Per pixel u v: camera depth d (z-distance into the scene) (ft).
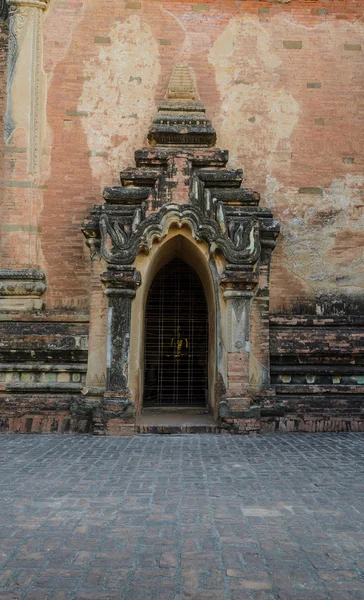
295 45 44.21
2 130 44.78
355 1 44.65
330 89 43.88
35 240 41.19
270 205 42.50
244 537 15.96
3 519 17.48
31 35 42.86
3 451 29.17
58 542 15.47
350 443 31.86
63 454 28.30
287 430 36.88
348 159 43.37
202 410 41.06
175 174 36.55
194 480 22.67
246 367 35.06
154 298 43.19
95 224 37.27
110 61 43.45
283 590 12.59
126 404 34.50
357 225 42.75
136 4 44.01
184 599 12.12
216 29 44.19
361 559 14.42
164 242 36.47
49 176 42.04
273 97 43.65
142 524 17.06
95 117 42.86
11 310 40.01
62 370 37.93
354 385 38.63
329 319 39.96
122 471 24.32
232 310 35.40
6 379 38.14
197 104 41.27
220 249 35.53
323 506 19.07
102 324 37.04
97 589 12.57
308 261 42.16
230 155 42.88
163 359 42.86
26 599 12.05
